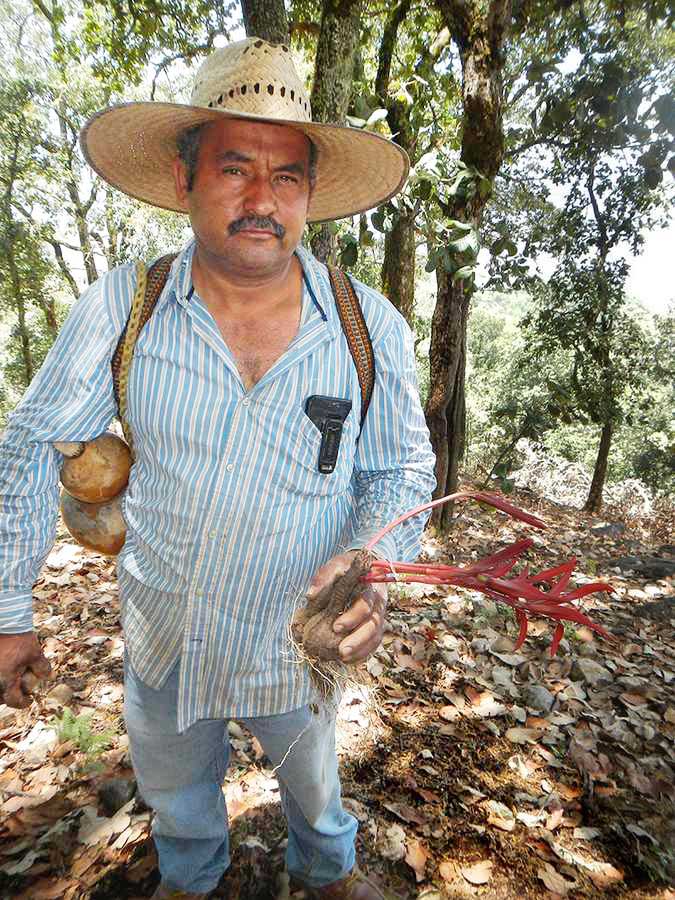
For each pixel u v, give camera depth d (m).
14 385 25.02
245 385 1.46
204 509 1.44
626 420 13.51
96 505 1.67
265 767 2.78
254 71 1.35
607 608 5.13
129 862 2.29
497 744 3.13
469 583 1.31
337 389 1.49
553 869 2.44
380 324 1.55
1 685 1.56
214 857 1.99
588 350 12.73
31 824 2.47
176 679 1.61
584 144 6.61
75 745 2.85
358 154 1.64
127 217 23.09
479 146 5.61
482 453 17.48
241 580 1.47
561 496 14.88
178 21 8.01
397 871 2.37
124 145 1.64
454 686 3.59
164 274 1.49
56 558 4.89
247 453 1.42
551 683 3.77
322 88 4.45
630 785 2.94
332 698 1.57
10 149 19.88
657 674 4.04
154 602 1.55
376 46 10.16
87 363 1.46
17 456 1.49
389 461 1.64
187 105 1.32
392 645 3.94
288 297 1.49
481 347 30.47
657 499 13.30
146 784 1.75
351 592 1.34
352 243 4.79
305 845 1.93
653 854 2.53
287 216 1.39
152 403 1.44
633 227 11.30
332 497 1.55
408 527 1.59
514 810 2.71
